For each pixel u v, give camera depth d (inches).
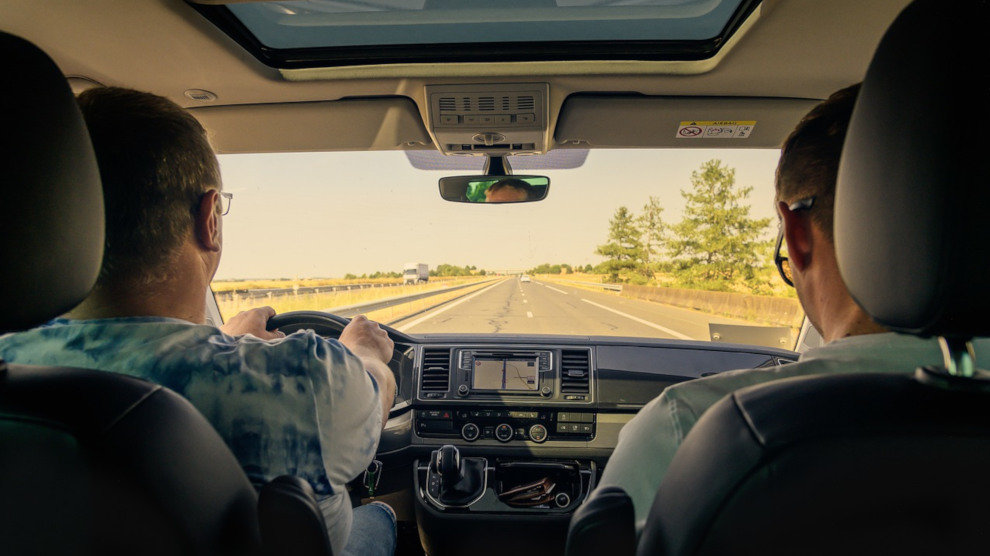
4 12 84.7
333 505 44.8
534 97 105.7
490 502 108.9
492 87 105.0
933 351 34.3
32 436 29.5
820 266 38.0
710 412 29.6
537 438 113.5
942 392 25.8
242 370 40.0
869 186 28.3
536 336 121.5
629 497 33.9
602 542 32.0
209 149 43.3
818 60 98.8
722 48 96.5
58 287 32.1
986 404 25.2
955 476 25.2
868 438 24.8
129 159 38.1
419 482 112.6
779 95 110.3
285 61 101.6
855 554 26.4
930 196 25.2
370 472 97.7
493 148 117.5
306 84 106.7
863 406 25.7
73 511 30.3
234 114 117.6
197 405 38.8
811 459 25.0
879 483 25.3
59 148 31.9
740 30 90.8
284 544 34.8
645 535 31.0
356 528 66.2
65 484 30.0
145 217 39.0
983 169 24.3
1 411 29.7
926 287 25.4
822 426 25.2
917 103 26.0
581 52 98.7
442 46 98.6
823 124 36.8
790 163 38.6
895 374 28.0
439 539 110.0
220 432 39.1
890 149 27.2
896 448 24.8
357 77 104.3
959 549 26.1
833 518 25.9
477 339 119.7
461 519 107.9
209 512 32.8
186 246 41.8
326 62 101.5
